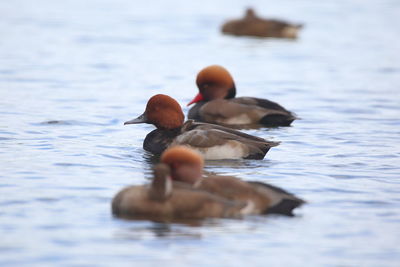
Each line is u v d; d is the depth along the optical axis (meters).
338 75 23.48
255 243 8.90
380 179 12.00
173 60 25.44
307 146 14.62
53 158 12.98
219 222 9.57
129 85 21.11
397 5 41.69
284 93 20.69
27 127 15.59
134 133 15.64
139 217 9.66
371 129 16.28
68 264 8.16
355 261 8.48
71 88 20.39
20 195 10.59
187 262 8.27
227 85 18.25
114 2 40.38
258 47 29.45
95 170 12.26
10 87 20.23
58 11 36.44
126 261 8.25
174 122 14.36
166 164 10.41
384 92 20.77
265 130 16.48
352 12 39.00
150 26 32.88
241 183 10.27
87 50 26.70
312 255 8.60
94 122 16.47
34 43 27.78
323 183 11.69
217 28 33.53
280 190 10.64
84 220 9.53
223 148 13.44
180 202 9.69
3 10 36.28
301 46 29.78
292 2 42.59
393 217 9.97
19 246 8.63
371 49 28.66
